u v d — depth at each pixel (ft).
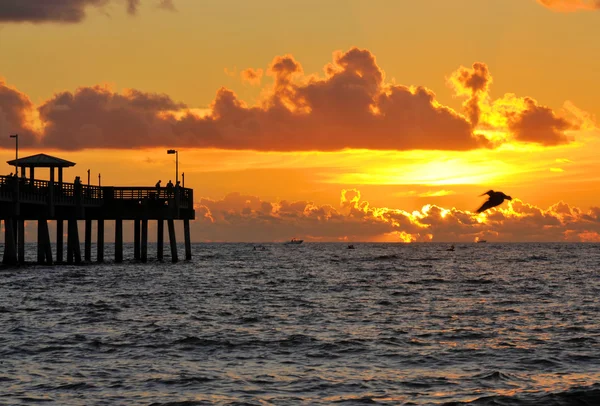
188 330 143.95
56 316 162.09
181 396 95.61
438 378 105.40
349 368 111.65
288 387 100.37
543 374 108.06
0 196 250.37
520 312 176.24
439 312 176.14
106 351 122.42
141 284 248.32
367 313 173.78
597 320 161.17
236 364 113.91
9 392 96.68
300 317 165.27
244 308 182.39
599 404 92.53
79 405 91.61
